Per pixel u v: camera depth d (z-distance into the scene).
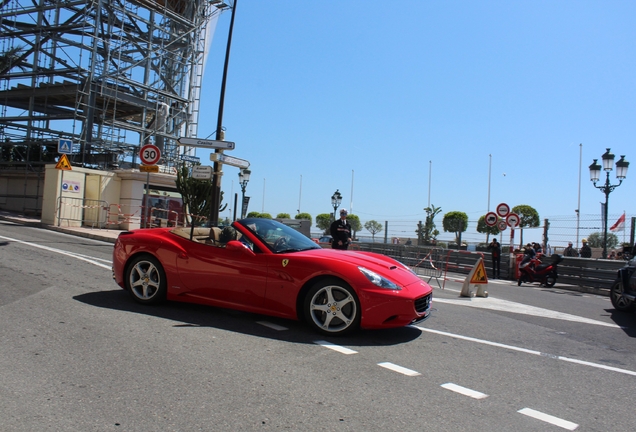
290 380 3.87
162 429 2.93
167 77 30.17
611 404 3.75
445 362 4.64
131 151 27.11
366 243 19.19
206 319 5.80
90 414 3.10
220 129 15.53
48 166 20.67
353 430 3.03
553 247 18.44
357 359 4.55
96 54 25.81
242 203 26.95
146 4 28.02
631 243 15.36
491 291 11.85
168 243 6.20
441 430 3.09
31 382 3.60
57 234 17.45
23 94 27.78
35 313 5.64
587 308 9.45
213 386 3.66
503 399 3.73
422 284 5.66
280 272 5.48
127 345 4.60
